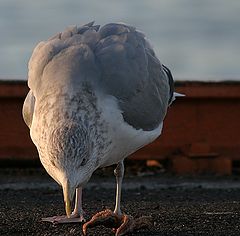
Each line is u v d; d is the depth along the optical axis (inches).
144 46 539.5
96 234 491.8
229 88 901.2
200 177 836.0
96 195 669.9
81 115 471.2
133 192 695.7
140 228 493.7
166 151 898.1
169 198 649.6
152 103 531.2
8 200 636.1
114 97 495.8
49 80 487.2
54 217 537.0
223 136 909.8
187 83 897.5
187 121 904.3
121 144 503.8
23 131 891.4
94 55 501.4
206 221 522.0
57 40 510.6
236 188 738.8
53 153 451.5
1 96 881.5
